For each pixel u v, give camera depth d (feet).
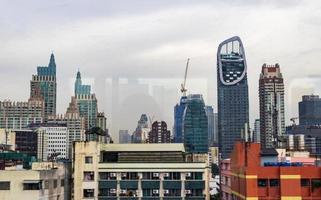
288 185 244.63
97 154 328.49
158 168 326.03
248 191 247.70
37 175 284.82
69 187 332.60
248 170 249.14
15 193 282.56
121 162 335.06
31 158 407.03
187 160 360.07
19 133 649.61
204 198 321.32
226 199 339.77
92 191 324.39
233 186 299.38
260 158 281.13
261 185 248.52
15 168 332.80
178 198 321.32
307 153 348.79
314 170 245.65
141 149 350.64
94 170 326.24
